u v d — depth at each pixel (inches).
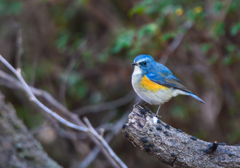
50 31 547.2
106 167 542.3
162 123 221.0
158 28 415.2
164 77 322.0
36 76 542.9
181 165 214.1
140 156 565.9
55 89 558.9
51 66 543.8
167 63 494.9
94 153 485.4
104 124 536.4
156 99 319.3
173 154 212.7
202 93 504.7
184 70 489.1
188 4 462.6
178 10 395.5
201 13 400.8
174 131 218.4
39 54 548.1
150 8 421.4
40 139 544.4
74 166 525.3
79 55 521.0
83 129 289.7
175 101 510.6
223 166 209.0
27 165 201.8
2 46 548.7
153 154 217.9
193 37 456.1
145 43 448.1
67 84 549.3
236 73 477.7
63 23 551.2
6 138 199.3
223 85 485.4
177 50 478.6
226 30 451.5
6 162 195.2
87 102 575.5
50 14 546.9
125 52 527.2
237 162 208.4
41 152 214.2
